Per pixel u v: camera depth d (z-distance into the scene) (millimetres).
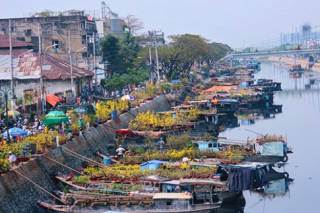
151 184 53062
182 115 91188
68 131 66688
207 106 113375
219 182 52688
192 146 72188
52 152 58094
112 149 74375
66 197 51969
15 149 52969
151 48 165250
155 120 84250
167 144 74000
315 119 117625
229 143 74188
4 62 100438
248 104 139500
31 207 50125
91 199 51094
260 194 61375
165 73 169000
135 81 134625
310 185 64125
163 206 50500
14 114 68938
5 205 46312
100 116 80938
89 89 111750
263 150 70812
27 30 134625
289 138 93688
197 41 173500
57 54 133875
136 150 71000
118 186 53125
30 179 51812
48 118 65500
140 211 50594
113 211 48250
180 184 52000
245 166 56375
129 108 95125
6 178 47969
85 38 134000
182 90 138875
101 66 132750
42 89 78000
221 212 54656
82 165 63812
